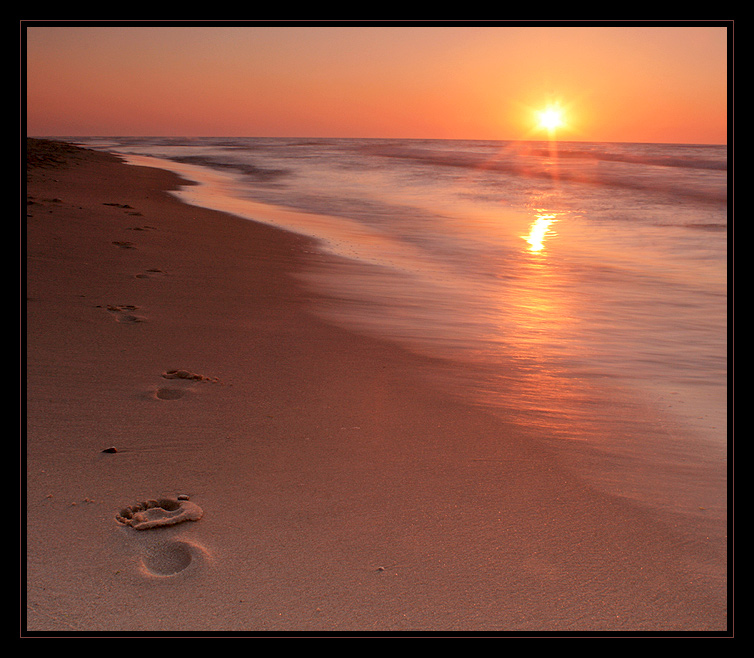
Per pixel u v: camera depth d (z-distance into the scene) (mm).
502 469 3318
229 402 3979
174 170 32656
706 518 2938
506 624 2180
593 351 5934
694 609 2297
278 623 2129
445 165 40156
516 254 11758
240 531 2615
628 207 19984
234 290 7168
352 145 93250
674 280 9633
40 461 3066
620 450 3713
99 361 4547
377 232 13953
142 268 7777
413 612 2213
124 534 2539
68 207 12109
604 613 2262
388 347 5512
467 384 4719
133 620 2107
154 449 3275
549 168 37031
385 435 3646
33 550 2408
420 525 2732
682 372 5363
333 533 2637
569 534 2742
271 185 25609
